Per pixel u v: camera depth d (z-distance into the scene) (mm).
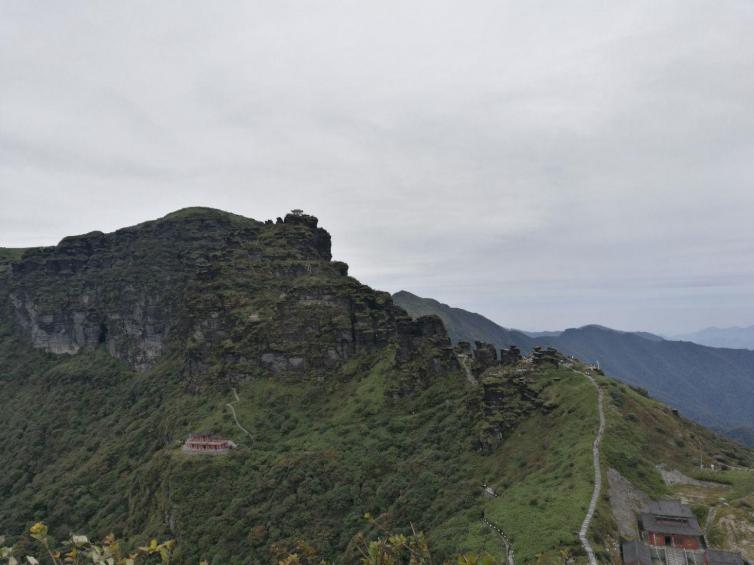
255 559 110500
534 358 141125
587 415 107688
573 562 67000
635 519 80188
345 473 128250
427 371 160625
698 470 93938
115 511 150000
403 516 106125
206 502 127750
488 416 124062
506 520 82062
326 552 107000
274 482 129375
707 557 70125
